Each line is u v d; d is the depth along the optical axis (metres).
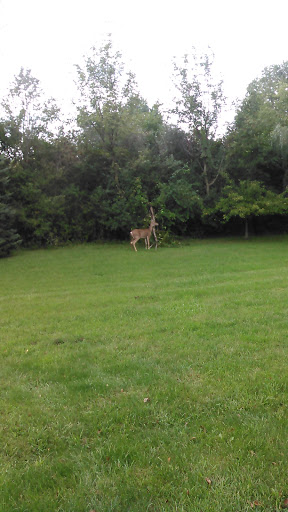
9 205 21.27
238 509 2.58
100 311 8.16
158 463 3.07
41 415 3.87
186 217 23.84
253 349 5.43
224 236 27.09
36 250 21.31
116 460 3.13
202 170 26.64
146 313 7.78
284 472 2.88
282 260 15.12
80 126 23.31
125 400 4.09
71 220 23.52
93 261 16.42
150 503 2.65
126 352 5.58
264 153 24.00
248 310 7.54
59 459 3.19
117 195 23.25
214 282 11.01
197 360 5.11
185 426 3.55
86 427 3.64
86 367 5.10
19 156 23.56
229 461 3.03
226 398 4.04
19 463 3.16
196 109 25.05
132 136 23.77
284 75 28.25
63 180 24.16
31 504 2.70
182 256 17.06
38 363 5.29
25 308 8.82
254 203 22.80
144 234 20.39
